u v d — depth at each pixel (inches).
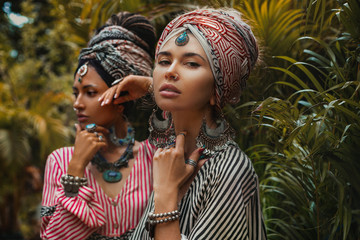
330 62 49.6
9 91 249.6
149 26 56.6
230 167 38.0
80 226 49.5
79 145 51.3
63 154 55.3
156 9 83.5
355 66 49.1
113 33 54.5
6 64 266.7
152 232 38.2
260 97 65.0
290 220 62.6
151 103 52.6
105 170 53.8
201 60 38.0
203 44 38.0
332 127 49.0
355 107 46.3
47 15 280.1
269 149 67.4
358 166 45.5
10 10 272.1
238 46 40.1
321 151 46.9
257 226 39.2
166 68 39.0
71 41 127.8
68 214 49.3
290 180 56.5
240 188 37.4
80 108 53.0
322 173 52.4
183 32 38.8
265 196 64.9
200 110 40.8
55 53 256.4
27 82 257.1
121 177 53.9
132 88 52.5
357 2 45.9
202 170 39.6
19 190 249.3
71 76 251.1
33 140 242.8
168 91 38.3
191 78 37.8
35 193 261.4
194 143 41.8
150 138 44.7
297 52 64.7
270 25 65.5
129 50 54.1
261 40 52.9
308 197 53.0
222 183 37.3
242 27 40.7
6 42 288.4
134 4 85.9
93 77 52.6
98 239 51.6
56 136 210.8
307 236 56.7
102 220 50.4
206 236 35.8
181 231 38.7
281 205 64.4
